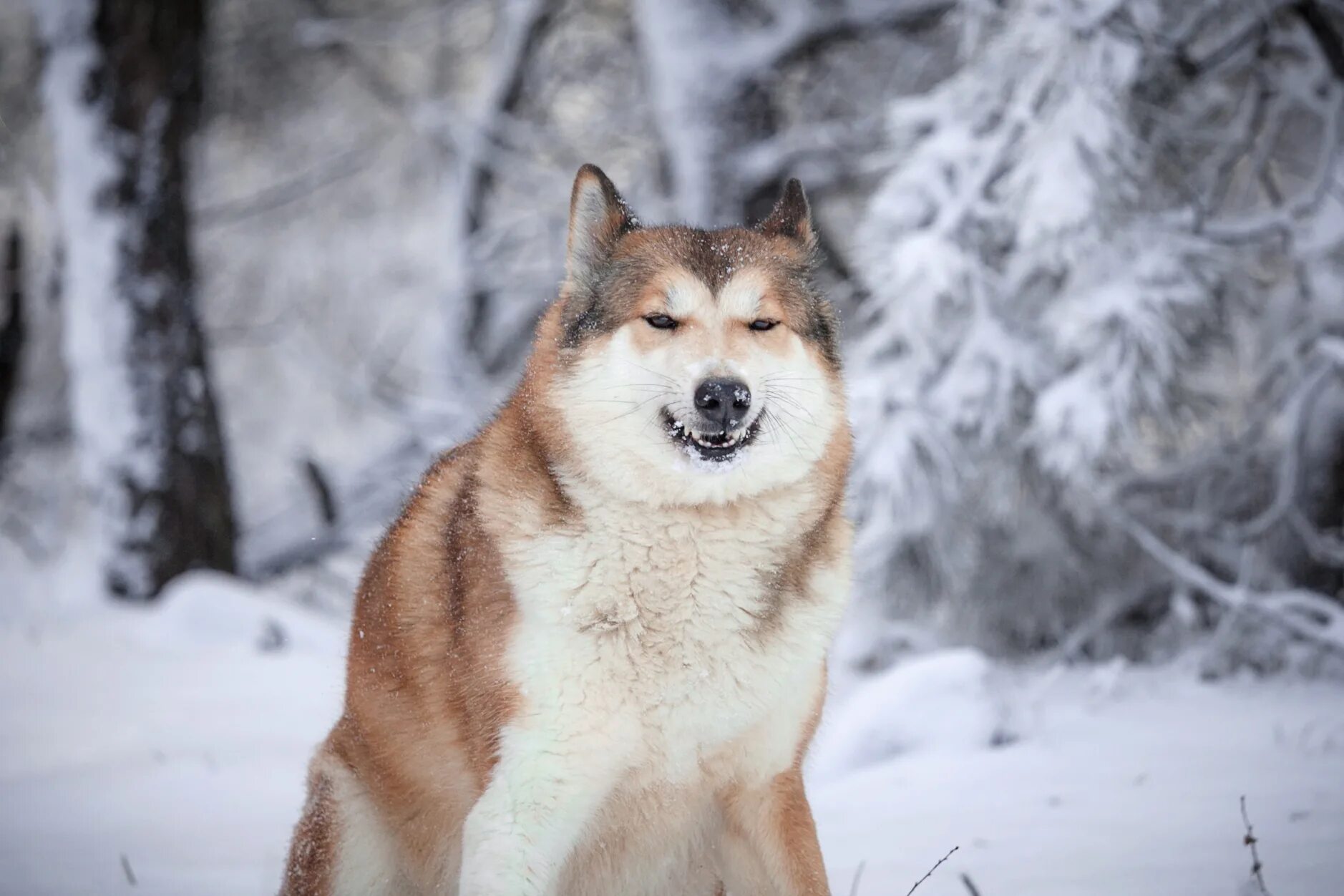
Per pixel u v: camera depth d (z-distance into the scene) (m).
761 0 34.47
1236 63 24.69
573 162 39.56
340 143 45.09
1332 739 15.02
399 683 9.49
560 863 8.62
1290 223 22.59
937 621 23.83
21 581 33.03
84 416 30.58
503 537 8.84
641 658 8.61
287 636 24.25
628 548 8.62
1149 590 24.28
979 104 22.48
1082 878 10.35
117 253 30.78
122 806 14.68
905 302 21.83
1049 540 23.77
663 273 9.15
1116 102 20.94
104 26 31.09
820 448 9.16
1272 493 24.73
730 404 8.59
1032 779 14.02
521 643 8.56
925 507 21.56
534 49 39.09
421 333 47.19
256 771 16.14
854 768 15.52
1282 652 21.38
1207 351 23.36
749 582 8.73
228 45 40.19
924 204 22.09
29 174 37.66
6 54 39.22
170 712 19.03
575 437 8.91
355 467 40.31
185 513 30.67
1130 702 18.89
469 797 9.07
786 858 9.03
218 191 46.03
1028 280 22.73
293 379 49.22
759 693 8.76
